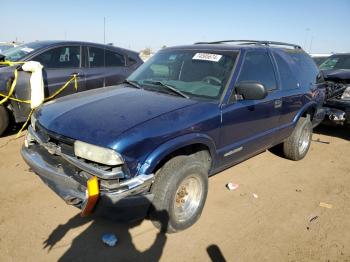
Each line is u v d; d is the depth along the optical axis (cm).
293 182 463
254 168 507
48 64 609
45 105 358
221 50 403
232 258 296
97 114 305
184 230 331
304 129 532
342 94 656
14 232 311
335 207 396
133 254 294
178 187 305
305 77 524
